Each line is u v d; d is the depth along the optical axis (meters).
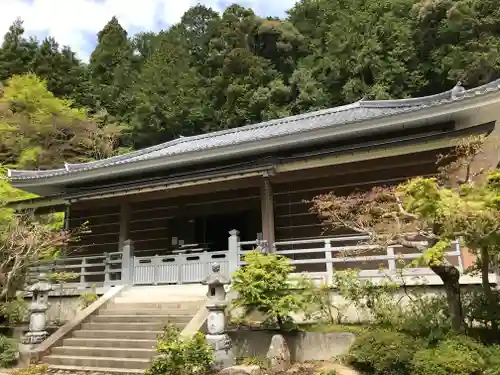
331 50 35.81
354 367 6.66
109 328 8.79
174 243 13.84
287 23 41.00
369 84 33.59
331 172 11.49
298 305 7.29
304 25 42.00
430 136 9.86
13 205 14.20
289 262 7.96
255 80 36.16
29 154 24.23
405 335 6.45
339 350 7.14
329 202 7.84
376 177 11.67
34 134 25.92
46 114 25.84
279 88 34.38
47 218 14.80
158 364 6.59
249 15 41.62
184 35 48.78
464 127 11.02
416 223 6.90
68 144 28.00
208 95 37.66
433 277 8.02
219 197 13.66
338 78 34.69
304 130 11.29
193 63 42.47
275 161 11.10
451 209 5.74
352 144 11.84
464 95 10.46
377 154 10.50
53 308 10.82
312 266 11.44
